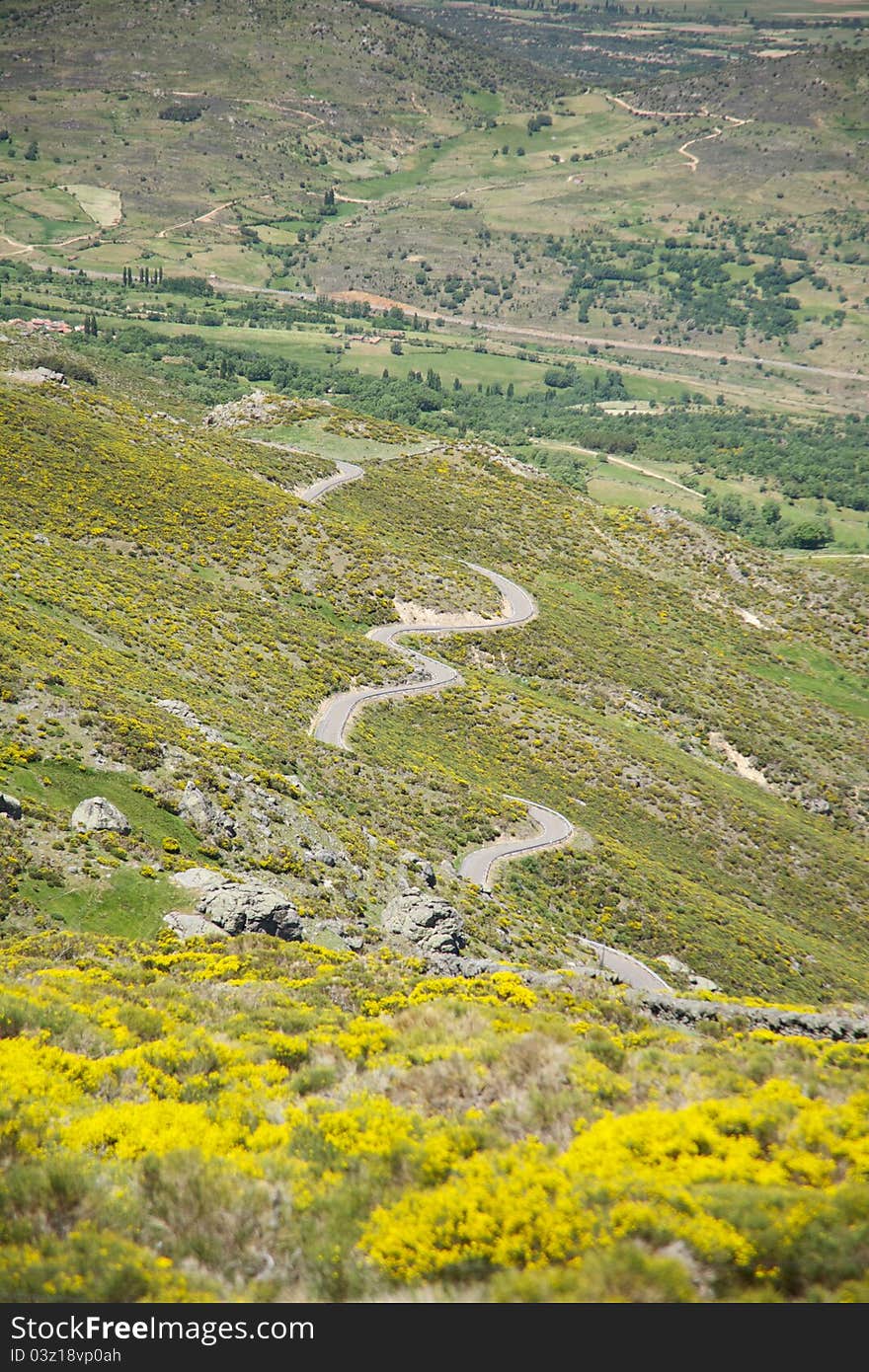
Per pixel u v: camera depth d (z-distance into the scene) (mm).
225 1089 16844
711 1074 17766
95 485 117062
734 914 73562
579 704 115938
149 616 88750
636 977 55344
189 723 62875
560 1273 11336
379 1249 12086
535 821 76625
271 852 48875
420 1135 14609
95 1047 18344
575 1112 15320
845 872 93500
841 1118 14766
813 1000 64500
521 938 54000
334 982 27891
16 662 56375
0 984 22391
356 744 80000
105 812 42969
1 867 37562
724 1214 12109
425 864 57781
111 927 36938
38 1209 12492
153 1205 12883
